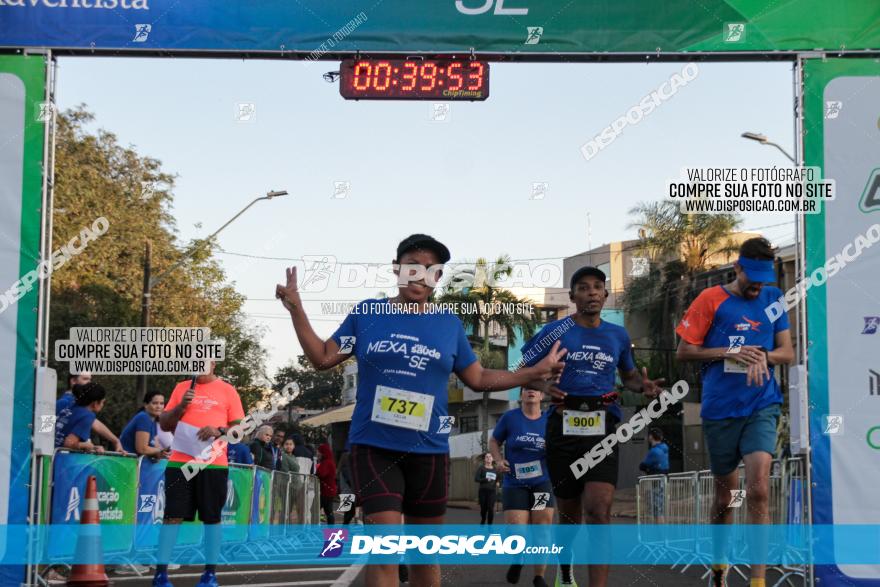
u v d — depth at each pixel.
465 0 6.46
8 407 6.05
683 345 6.14
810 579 6.25
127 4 6.38
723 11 6.51
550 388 5.85
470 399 39.50
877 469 6.29
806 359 6.35
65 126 26.34
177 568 9.23
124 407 22.72
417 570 4.72
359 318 4.81
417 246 4.80
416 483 4.69
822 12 6.51
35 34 6.30
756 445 5.86
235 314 25.14
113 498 7.97
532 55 6.46
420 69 6.45
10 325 6.10
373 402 4.66
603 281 6.25
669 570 9.14
